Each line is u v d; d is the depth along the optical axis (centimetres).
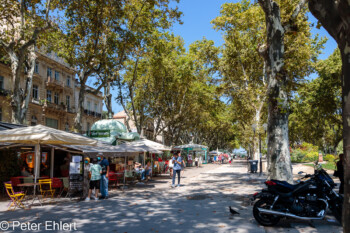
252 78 2477
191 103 3497
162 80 2858
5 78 2747
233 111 3716
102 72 1798
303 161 3906
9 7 1394
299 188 604
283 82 1077
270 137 1065
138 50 1872
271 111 1072
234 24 2144
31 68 1705
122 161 1897
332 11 289
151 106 3183
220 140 7400
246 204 834
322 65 2575
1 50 1709
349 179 250
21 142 981
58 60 3531
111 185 1421
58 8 1505
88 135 2002
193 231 554
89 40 1602
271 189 611
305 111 3575
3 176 1082
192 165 3884
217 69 2581
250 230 561
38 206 846
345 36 273
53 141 977
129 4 1747
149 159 2108
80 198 1005
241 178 1758
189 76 2903
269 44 1092
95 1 1534
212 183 1471
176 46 2769
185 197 992
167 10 1720
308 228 580
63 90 3572
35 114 3097
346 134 259
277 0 1384
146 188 1316
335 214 629
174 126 3803
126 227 586
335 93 2750
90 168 957
